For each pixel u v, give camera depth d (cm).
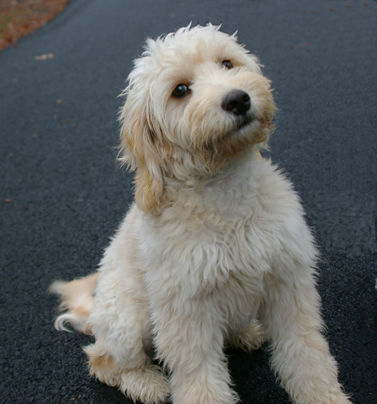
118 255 88
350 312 92
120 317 84
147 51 80
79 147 158
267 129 75
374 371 83
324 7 213
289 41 186
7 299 111
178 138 75
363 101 144
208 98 70
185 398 77
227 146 72
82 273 113
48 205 135
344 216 109
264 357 90
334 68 163
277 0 231
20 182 147
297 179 121
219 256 73
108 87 191
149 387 87
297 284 78
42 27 288
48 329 103
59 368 95
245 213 74
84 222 126
